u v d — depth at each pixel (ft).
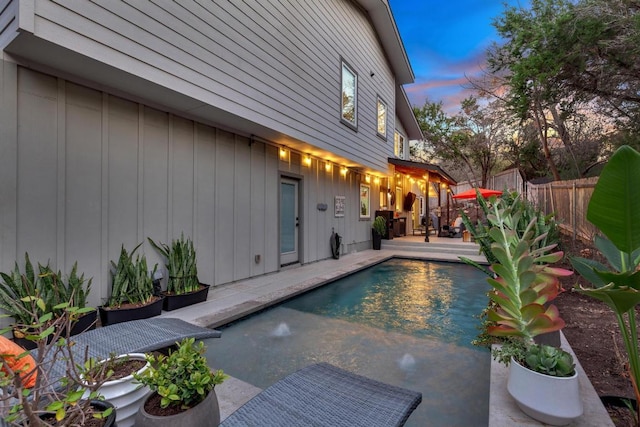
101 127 11.68
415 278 21.71
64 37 8.89
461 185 70.49
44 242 10.19
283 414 5.10
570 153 37.68
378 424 4.86
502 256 6.56
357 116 27.63
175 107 13.91
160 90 12.00
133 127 12.73
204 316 12.32
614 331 9.96
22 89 9.67
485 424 6.72
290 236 22.89
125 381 5.37
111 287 11.94
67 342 4.15
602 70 22.40
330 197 27.58
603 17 20.27
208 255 16.06
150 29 11.10
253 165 18.89
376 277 21.98
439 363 9.45
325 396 5.61
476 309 14.92
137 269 12.12
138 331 7.75
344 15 25.36
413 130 49.57
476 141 58.39
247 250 18.53
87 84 11.14
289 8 18.61
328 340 11.12
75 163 10.96
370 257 28.27
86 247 11.26
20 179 9.70
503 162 60.75
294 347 10.52
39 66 9.93
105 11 9.82
